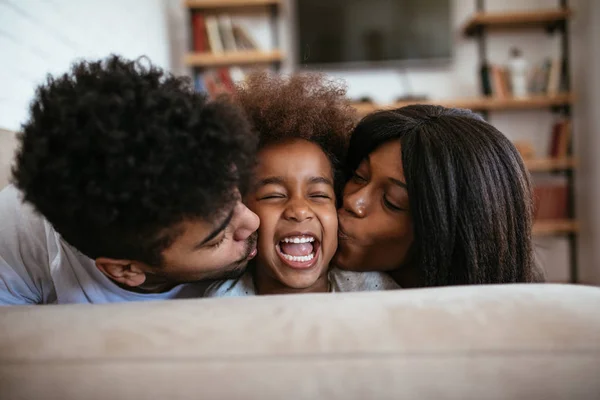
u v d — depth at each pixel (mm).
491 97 2764
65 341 376
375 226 683
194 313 404
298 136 707
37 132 450
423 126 674
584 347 350
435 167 625
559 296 405
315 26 3020
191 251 526
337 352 355
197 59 2795
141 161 428
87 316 410
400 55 2992
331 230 697
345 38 3012
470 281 621
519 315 375
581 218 2998
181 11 3076
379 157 690
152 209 445
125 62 532
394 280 771
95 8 1943
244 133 518
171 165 437
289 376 352
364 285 735
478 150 636
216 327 381
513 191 651
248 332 374
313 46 3029
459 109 768
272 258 685
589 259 2965
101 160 424
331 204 714
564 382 345
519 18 2762
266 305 414
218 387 352
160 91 465
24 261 704
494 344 354
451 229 622
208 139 470
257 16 3033
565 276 3018
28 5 1447
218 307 415
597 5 2754
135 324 391
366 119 725
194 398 352
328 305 407
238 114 531
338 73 3068
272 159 683
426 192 624
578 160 2963
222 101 535
